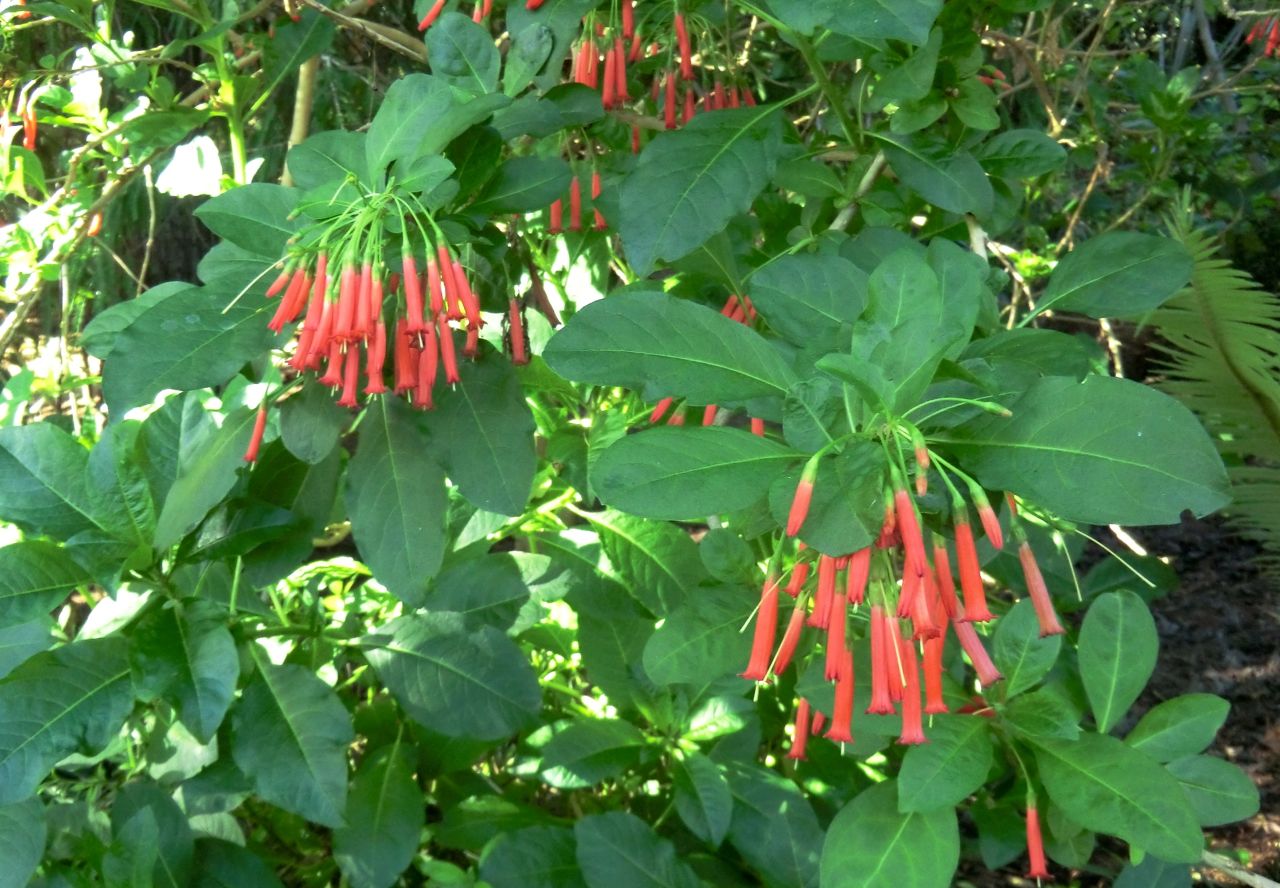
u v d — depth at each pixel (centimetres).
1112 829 165
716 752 251
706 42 272
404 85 176
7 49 300
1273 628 502
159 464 204
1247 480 382
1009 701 179
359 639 222
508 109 200
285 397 197
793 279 175
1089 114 421
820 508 132
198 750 207
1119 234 190
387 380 182
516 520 273
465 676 216
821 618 138
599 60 244
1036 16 502
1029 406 144
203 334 172
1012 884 346
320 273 161
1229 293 298
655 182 200
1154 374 486
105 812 223
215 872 212
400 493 194
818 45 230
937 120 243
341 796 188
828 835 169
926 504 136
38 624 192
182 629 188
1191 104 438
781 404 156
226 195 183
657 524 246
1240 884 334
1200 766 191
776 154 204
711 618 194
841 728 144
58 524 189
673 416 217
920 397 137
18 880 180
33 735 174
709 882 244
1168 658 486
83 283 531
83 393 422
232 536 205
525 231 291
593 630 254
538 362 244
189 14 282
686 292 256
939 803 163
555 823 250
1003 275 204
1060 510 138
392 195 165
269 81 285
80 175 325
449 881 209
